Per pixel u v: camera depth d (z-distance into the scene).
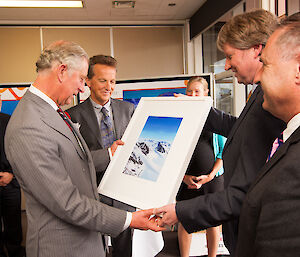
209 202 1.02
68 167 1.08
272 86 0.66
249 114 1.05
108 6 4.24
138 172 1.22
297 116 0.66
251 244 0.69
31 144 0.98
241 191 0.99
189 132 1.14
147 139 1.28
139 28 5.07
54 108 1.12
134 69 5.11
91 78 1.86
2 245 2.71
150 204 1.11
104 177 1.34
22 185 1.08
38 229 1.07
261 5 2.33
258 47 0.98
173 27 5.12
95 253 1.18
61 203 1.00
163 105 1.33
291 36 0.63
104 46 5.02
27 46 4.82
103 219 1.07
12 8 4.18
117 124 1.93
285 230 0.56
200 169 2.26
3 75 4.80
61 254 1.08
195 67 4.96
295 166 0.56
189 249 2.49
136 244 2.12
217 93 3.94
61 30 4.90
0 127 2.47
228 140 1.13
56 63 1.07
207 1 4.10
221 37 1.05
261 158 0.99
